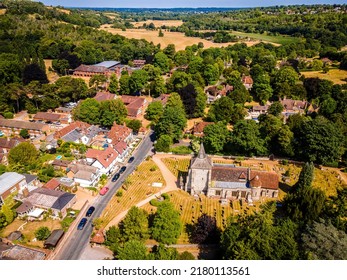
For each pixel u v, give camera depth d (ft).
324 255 204.64
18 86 542.57
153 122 523.70
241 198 325.01
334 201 298.76
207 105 593.01
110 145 414.41
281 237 217.77
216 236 264.11
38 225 285.43
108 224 289.33
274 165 398.62
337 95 563.07
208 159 324.80
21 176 330.34
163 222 259.19
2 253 238.07
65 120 509.76
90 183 345.72
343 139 386.11
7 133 479.82
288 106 561.02
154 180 364.58
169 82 640.17
